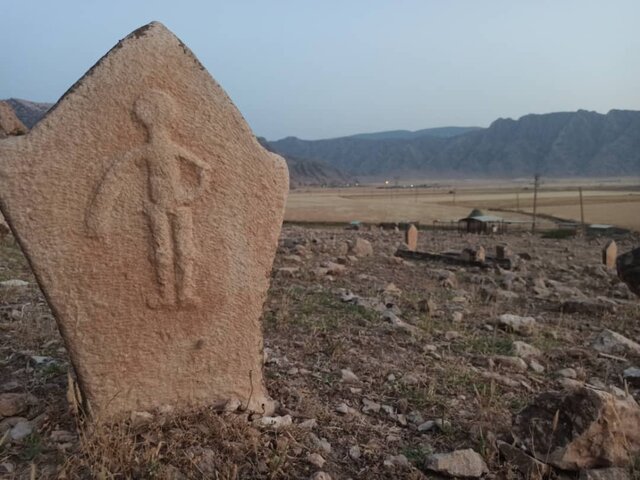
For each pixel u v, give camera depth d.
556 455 3.23
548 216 45.19
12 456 3.04
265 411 3.74
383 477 3.19
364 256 13.08
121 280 3.34
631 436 3.32
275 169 3.66
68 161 3.17
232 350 3.69
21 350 4.66
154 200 3.35
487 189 142.25
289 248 12.94
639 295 6.61
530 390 4.70
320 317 6.44
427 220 43.78
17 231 3.11
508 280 10.42
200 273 3.54
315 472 3.12
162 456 3.03
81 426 3.23
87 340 3.29
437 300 8.40
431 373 4.91
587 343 6.48
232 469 3.02
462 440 3.66
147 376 3.46
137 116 3.28
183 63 3.39
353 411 3.97
